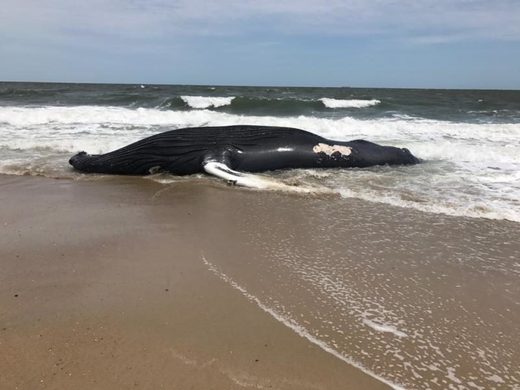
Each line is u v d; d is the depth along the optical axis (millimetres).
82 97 28406
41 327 3139
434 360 2848
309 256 4395
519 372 2756
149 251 4496
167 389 2539
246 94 38500
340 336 3070
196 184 7398
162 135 8195
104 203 6266
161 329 3127
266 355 2854
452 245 4797
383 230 5207
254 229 5172
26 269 4074
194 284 3783
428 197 6680
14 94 30500
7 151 10164
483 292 3750
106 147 10500
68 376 2635
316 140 8859
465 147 11070
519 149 10969
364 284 3828
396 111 23656
